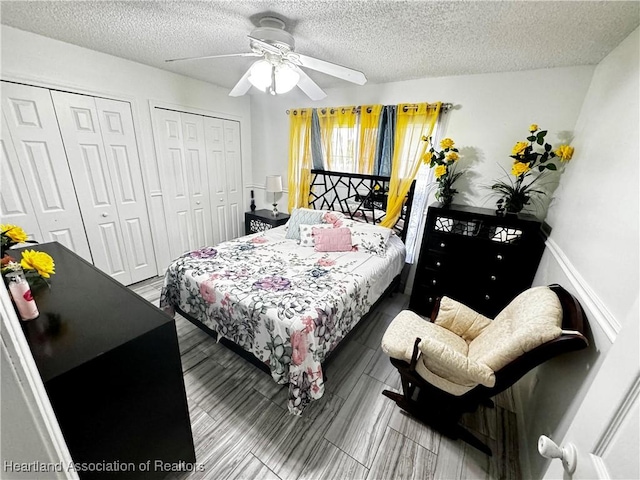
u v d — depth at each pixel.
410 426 1.52
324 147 3.15
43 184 2.16
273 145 3.67
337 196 3.23
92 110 2.31
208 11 1.45
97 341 0.87
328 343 1.62
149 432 1.03
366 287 2.03
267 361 1.58
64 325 0.95
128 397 0.93
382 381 1.84
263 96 3.53
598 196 1.32
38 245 1.74
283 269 2.08
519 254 2.08
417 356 1.38
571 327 1.13
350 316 1.85
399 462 1.34
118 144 2.53
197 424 1.50
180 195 3.16
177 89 2.85
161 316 1.02
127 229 2.76
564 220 1.74
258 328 1.57
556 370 1.29
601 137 1.49
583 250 1.34
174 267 2.03
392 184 2.77
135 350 0.91
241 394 1.70
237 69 2.57
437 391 1.39
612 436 0.47
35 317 0.98
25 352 0.45
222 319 1.75
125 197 2.69
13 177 2.02
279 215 3.69
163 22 1.61
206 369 1.89
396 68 2.21
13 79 1.88
